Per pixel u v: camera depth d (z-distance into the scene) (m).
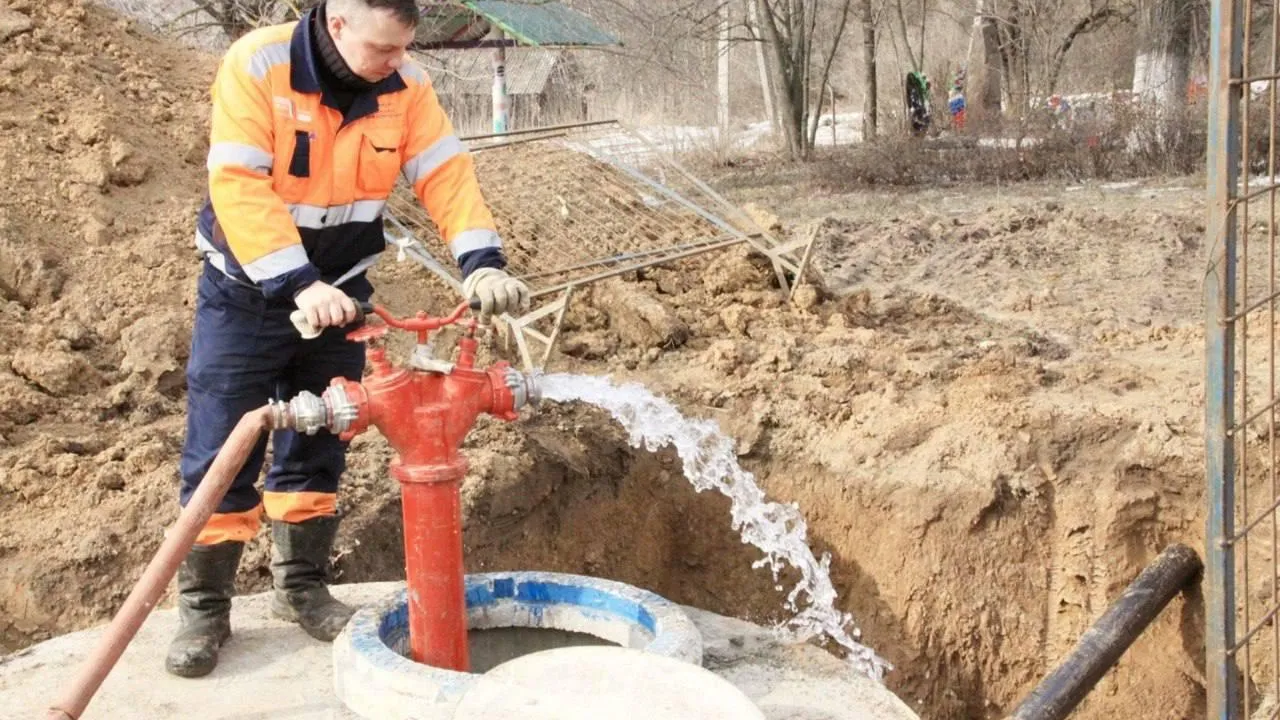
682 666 2.65
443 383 2.99
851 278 8.85
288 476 3.54
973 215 10.65
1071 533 5.30
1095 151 13.34
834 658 3.52
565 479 5.41
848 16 20.72
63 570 4.20
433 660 3.04
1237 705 4.00
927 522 5.33
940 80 19.33
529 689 2.54
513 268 7.02
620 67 19.42
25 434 4.87
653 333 6.68
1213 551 3.93
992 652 5.36
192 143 6.78
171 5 13.88
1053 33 18.66
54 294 5.63
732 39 16.89
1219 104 3.66
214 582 3.41
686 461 5.71
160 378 5.30
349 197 3.25
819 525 5.58
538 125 17.23
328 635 3.54
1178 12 15.33
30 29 6.92
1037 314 7.67
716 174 15.15
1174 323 7.38
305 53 3.04
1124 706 5.26
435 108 3.36
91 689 2.62
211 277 3.27
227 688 3.29
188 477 3.36
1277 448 5.16
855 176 13.73
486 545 4.95
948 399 5.86
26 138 6.25
